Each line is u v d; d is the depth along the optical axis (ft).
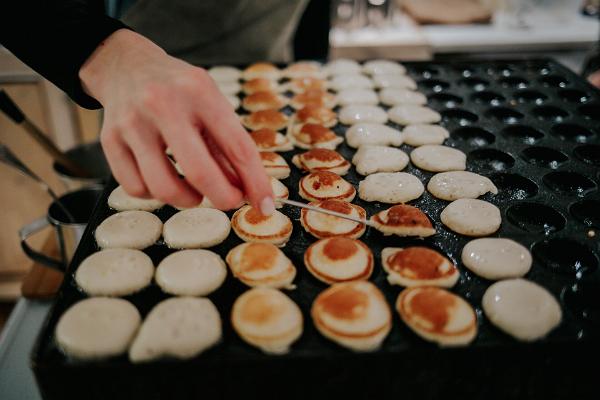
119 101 0.98
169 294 1.17
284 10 2.29
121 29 1.17
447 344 1.02
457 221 1.33
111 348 0.99
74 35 1.13
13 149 2.82
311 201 1.44
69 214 1.59
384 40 3.05
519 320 1.04
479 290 1.17
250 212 1.35
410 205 1.44
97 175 2.04
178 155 0.93
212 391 0.93
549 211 1.40
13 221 2.98
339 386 0.94
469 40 3.06
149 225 1.33
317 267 1.19
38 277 1.67
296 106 1.95
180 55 2.34
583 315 1.10
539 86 2.08
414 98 1.98
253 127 1.81
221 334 1.05
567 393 1.00
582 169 1.56
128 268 1.18
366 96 2.00
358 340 1.01
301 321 1.06
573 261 1.25
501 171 1.56
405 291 1.13
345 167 1.58
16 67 2.59
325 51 2.65
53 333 1.02
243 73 2.19
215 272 1.19
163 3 2.15
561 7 3.33
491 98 2.00
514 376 0.96
